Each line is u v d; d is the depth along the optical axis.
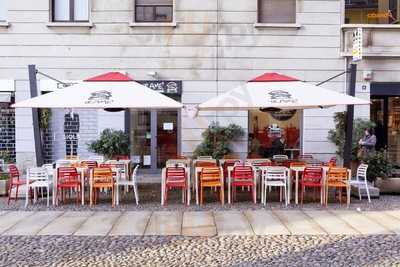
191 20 17.08
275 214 10.76
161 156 17.52
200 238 8.79
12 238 8.85
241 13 17.11
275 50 17.16
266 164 13.66
